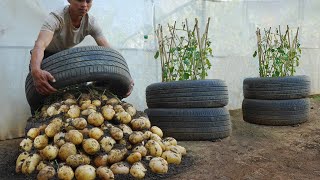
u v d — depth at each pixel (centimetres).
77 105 144
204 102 187
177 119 185
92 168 116
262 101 232
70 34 171
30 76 163
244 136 198
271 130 216
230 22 293
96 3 221
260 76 263
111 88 165
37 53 151
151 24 247
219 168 138
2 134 193
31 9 202
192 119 184
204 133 183
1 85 194
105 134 129
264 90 232
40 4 204
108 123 136
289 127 224
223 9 288
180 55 223
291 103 228
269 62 289
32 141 131
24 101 201
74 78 148
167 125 186
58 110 140
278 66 262
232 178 127
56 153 121
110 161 122
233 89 295
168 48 250
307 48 362
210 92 188
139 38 241
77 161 117
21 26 199
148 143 134
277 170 139
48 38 158
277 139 192
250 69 305
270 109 227
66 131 129
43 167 119
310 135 201
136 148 129
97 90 158
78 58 150
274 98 230
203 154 157
